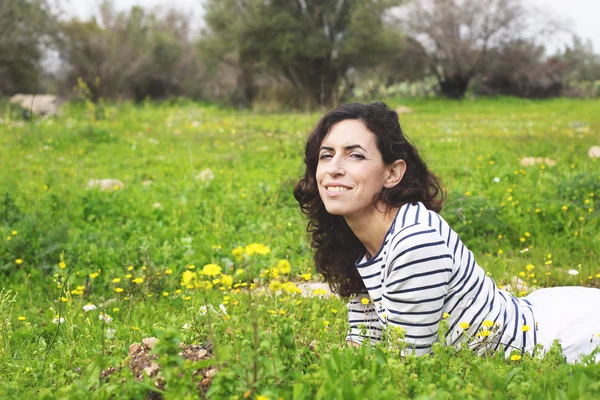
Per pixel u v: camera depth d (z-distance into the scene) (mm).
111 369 2465
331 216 2824
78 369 2676
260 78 32219
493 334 2508
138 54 32406
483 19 35375
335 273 2871
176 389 1934
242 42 28656
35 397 2143
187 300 3955
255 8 28156
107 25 32375
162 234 6094
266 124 15789
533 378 2201
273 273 2867
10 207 6293
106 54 31312
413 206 2508
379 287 2590
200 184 8258
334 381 2025
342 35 28703
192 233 6191
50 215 6645
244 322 2861
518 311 2611
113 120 17328
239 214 6621
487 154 9328
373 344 2740
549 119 18344
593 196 6219
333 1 28172
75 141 12883
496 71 36250
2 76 28516
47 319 3922
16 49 28016
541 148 10258
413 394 2033
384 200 2520
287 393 1979
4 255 5277
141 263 5199
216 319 2879
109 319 3430
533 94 37219
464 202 6004
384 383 2107
